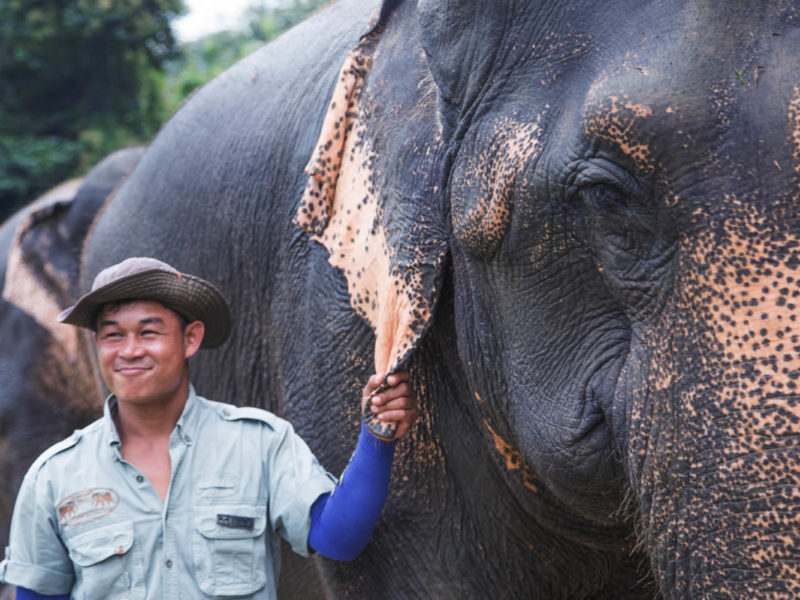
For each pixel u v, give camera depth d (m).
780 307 1.55
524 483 2.31
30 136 17.23
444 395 2.42
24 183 16.23
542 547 2.48
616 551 2.39
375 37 2.55
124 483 2.39
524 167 1.86
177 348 2.41
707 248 1.61
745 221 1.58
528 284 1.94
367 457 2.32
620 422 1.80
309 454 2.49
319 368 2.67
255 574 2.43
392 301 2.26
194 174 3.69
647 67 1.68
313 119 3.01
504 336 2.05
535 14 1.90
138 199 4.12
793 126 1.56
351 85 2.52
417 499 2.49
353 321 2.54
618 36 1.78
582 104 1.78
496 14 1.95
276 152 3.16
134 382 2.37
